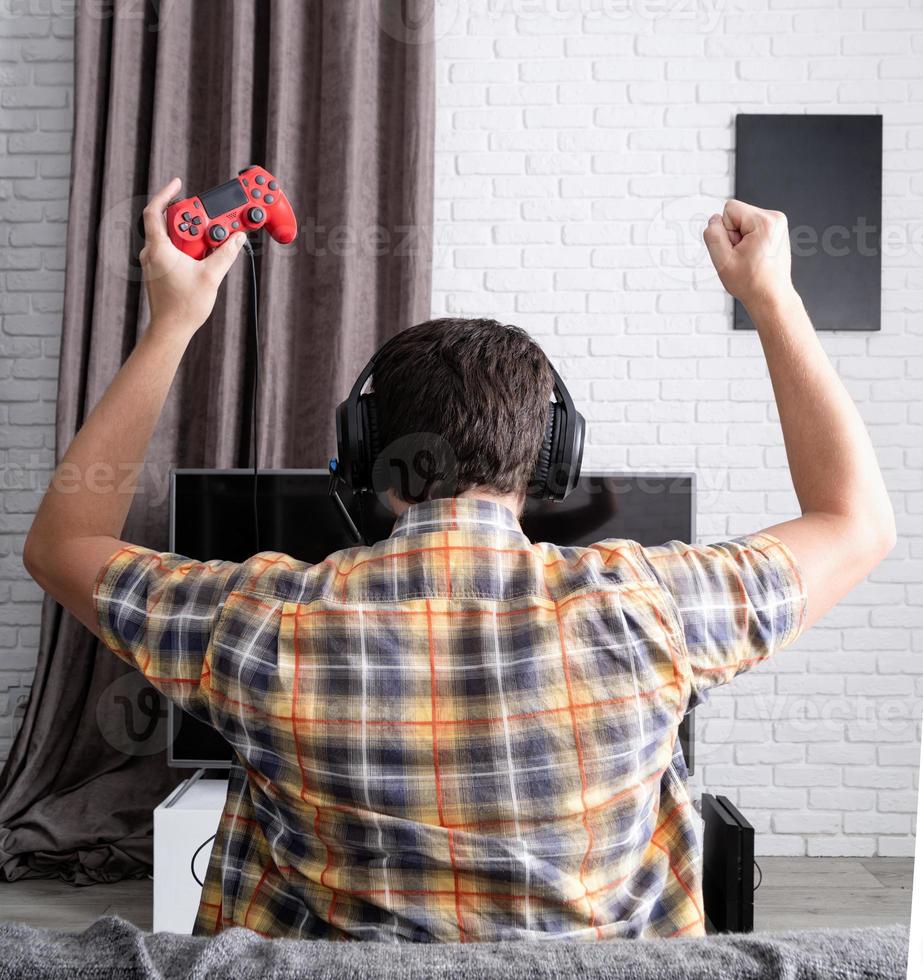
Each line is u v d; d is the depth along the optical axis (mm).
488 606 586
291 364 2684
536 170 2840
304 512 2227
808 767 2781
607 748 557
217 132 2717
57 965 437
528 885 541
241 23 2643
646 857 630
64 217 2875
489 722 557
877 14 2795
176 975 439
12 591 2855
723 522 2828
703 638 582
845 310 2789
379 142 2715
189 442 2742
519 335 682
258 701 564
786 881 2564
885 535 626
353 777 552
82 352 2697
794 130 2785
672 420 2836
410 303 2656
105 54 2717
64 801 2553
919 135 2799
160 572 613
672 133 2826
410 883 550
